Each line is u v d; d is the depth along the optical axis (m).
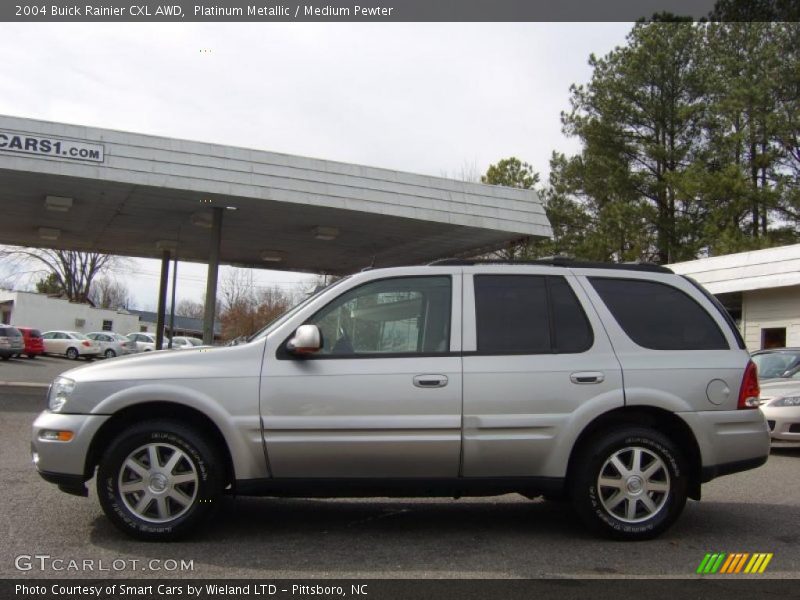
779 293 18.86
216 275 16.09
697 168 29.19
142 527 5.04
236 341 5.86
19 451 8.52
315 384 5.12
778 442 10.23
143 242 21.48
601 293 5.58
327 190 14.49
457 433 5.14
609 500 5.27
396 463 5.14
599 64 32.69
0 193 15.15
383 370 5.17
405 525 5.78
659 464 5.29
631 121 31.88
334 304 5.38
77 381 5.18
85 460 5.06
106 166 12.95
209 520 5.21
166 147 13.40
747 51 30.34
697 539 5.43
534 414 5.20
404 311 5.43
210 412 5.05
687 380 5.37
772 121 27.31
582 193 34.34
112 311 56.03
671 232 30.67
